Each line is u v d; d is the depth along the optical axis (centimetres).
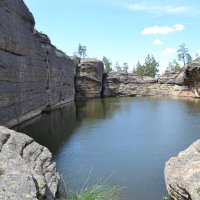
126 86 10250
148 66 14700
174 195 1496
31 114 4128
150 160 2405
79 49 14962
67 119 4628
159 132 3569
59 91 6381
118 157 2494
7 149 1088
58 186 1109
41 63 4819
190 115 4978
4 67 2897
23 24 3850
